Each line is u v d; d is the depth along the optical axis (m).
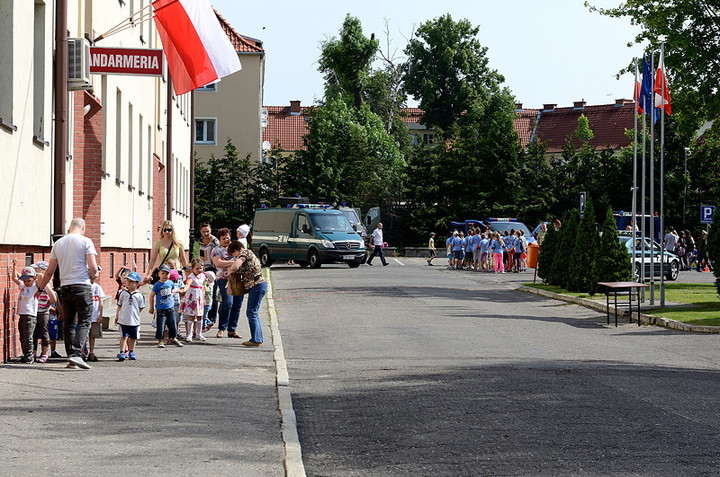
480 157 74.50
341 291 31.14
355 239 47.50
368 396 11.36
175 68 18.58
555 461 7.80
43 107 15.66
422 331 19.61
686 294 30.30
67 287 13.00
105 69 16.94
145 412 9.65
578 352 16.42
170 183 33.69
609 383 12.34
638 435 8.87
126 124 27.08
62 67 15.50
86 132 22.55
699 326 20.45
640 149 70.88
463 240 49.47
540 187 75.62
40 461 7.38
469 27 99.00
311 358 15.40
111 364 13.73
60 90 15.48
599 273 27.16
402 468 7.66
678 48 39.69
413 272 43.97
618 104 112.94
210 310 18.88
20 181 14.36
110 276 24.61
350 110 78.81
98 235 22.73
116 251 25.72
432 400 10.91
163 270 16.39
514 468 7.57
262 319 22.08
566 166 75.38
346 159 73.00
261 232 50.03
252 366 14.09
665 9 39.84
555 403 10.66
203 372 13.11
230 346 16.81
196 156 66.25
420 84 98.31
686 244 54.66
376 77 87.38
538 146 76.44
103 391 11.02
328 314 23.62
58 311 14.22
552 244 34.19
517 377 12.84
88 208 22.69
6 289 13.70
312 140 72.00
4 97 13.86
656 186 66.31
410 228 73.56
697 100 40.50
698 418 9.81
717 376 13.51
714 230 24.59
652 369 14.11
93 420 9.14
